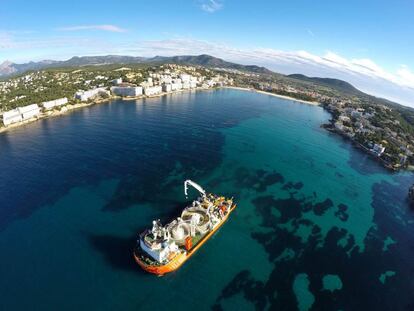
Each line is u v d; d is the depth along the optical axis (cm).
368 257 8481
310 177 13788
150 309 6222
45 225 8731
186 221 8550
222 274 7319
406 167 17150
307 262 7981
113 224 8925
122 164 13288
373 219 10712
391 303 6900
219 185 11956
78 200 10162
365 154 18775
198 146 16375
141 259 7206
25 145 15425
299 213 10456
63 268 7144
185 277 7138
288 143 18750
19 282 6694
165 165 13462
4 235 8219
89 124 19788
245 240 8688
